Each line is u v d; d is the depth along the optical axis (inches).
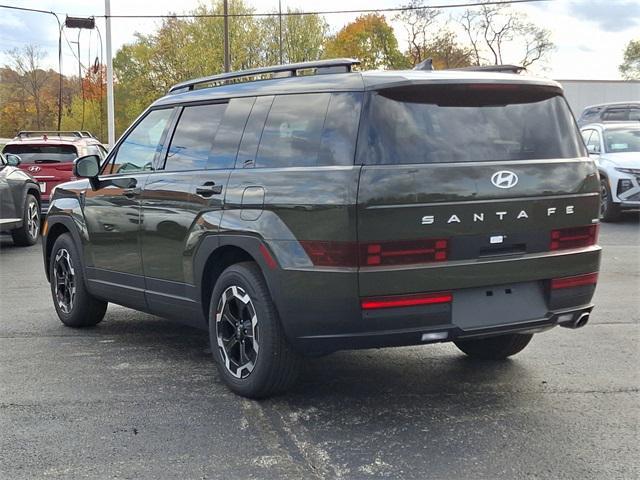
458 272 159.5
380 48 2480.3
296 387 193.3
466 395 186.5
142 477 140.7
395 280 154.9
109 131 1126.4
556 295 173.8
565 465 145.1
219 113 200.4
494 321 165.0
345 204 154.3
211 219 186.1
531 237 168.9
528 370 207.3
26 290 337.4
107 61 1116.5
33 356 225.0
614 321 264.7
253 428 165.2
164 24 2210.9
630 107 833.5
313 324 161.5
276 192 169.2
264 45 2220.7
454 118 166.7
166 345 237.9
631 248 440.5
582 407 177.3
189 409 177.2
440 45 2372.0
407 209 154.8
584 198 177.9
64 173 548.7
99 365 215.2
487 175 162.6
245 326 180.2
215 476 141.0
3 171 472.1
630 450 152.0
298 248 162.7
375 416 172.1
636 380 197.8
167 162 212.8
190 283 198.2
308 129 170.6
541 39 2331.4
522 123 175.2
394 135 158.7
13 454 151.7
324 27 2298.2
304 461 147.6
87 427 166.1
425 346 233.9
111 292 236.7
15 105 2650.1
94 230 240.8
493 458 148.5
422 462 146.8
